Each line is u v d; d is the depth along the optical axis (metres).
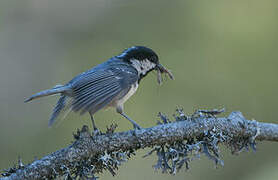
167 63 13.71
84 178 5.80
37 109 13.77
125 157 6.03
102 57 14.50
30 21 15.45
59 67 14.80
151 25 14.58
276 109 12.70
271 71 13.09
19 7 15.39
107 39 14.89
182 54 13.80
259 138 6.54
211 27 13.97
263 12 13.74
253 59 13.30
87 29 15.21
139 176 12.17
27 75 14.68
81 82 7.31
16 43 15.05
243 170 11.62
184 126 6.22
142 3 14.85
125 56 8.73
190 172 11.91
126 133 6.11
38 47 15.14
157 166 6.16
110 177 12.14
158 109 13.06
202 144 6.23
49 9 15.57
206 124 6.25
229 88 13.08
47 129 13.13
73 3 15.52
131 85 7.90
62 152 5.91
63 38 15.31
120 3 15.07
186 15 14.32
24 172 5.80
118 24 14.93
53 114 7.42
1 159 12.34
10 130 13.26
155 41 14.28
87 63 14.60
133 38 14.55
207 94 13.10
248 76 13.13
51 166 5.84
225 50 13.58
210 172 11.80
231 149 6.50
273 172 11.23
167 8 14.60
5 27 15.21
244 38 13.55
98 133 6.08
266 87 12.93
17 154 12.58
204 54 13.66
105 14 15.23
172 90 13.24
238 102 12.92
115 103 7.80
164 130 6.17
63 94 7.41
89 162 5.95
